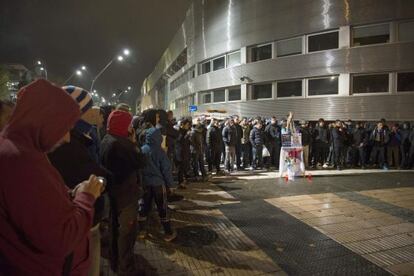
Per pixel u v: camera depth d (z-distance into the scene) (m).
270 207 6.65
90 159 2.44
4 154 1.28
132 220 3.55
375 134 12.29
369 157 12.85
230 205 6.79
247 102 21.62
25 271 1.31
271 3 19.61
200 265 4.07
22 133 1.36
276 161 12.37
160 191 4.68
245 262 4.16
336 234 5.14
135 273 3.60
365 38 15.93
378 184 9.03
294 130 10.28
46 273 1.35
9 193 1.24
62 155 2.23
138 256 4.31
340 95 16.53
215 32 25.05
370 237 5.02
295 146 10.06
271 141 12.27
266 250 4.53
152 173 4.64
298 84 18.62
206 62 27.53
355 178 9.98
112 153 3.40
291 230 5.32
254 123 12.59
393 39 15.03
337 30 16.64
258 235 5.09
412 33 14.70
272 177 10.16
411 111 14.57
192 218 5.93
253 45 21.31
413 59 14.50
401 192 8.01
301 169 10.04
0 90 32.62
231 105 23.25
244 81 21.72
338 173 10.98
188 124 9.07
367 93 15.91
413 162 11.99
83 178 2.31
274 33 19.53
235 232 5.22
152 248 4.57
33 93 1.40
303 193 7.91
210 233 5.17
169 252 4.45
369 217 5.99
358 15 15.78
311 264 4.11
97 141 3.94
